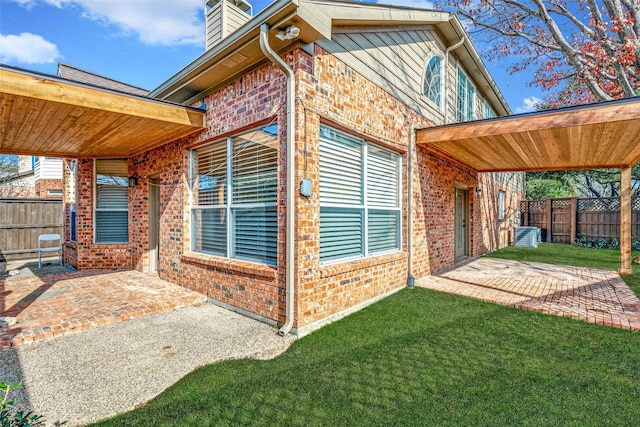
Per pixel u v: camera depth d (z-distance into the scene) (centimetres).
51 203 1042
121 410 249
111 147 663
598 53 860
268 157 446
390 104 577
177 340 376
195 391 273
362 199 521
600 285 629
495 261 937
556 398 262
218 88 506
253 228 470
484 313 463
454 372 303
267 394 269
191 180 583
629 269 736
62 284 611
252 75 448
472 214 1007
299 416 242
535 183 2144
